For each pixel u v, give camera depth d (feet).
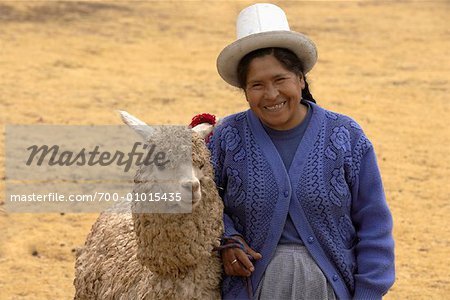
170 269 16.19
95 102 62.54
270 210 15.87
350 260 16.22
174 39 86.99
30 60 74.69
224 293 16.56
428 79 73.46
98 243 19.75
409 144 54.08
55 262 33.96
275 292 15.88
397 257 35.19
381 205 16.10
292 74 15.69
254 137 16.20
